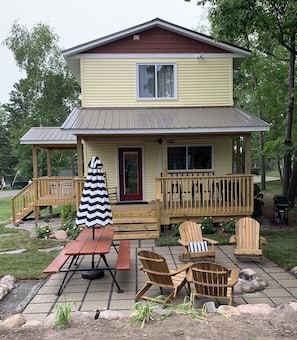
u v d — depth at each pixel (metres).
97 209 6.08
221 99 12.71
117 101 12.45
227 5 9.47
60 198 13.37
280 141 15.13
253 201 10.52
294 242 8.48
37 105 27.03
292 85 14.07
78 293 5.37
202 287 4.60
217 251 7.97
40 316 4.55
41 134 14.54
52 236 9.85
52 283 5.89
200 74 12.63
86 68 12.34
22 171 26.47
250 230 7.48
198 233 7.60
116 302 4.96
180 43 12.52
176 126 10.02
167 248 8.38
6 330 3.80
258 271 6.37
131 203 12.60
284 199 11.28
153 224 9.88
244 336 3.51
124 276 6.20
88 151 12.84
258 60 16.02
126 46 12.40
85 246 5.84
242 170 17.59
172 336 3.55
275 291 5.29
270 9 10.09
